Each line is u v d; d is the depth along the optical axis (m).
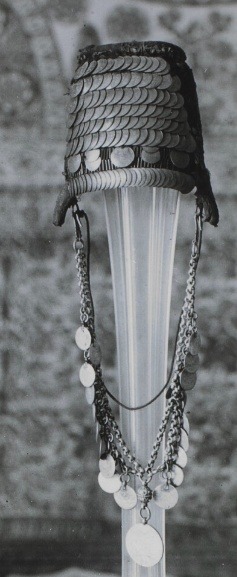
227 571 3.02
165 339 1.37
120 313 1.38
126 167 1.26
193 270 1.39
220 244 3.20
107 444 1.37
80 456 3.18
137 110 1.27
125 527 1.39
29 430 3.20
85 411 3.20
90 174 1.28
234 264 3.21
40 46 3.09
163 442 1.39
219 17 3.05
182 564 3.04
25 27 3.07
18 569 2.99
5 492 3.17
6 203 3.21
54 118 3.18
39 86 3.14
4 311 3.21
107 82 1.28
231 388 3.21
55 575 2.97
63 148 3.20
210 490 3.17
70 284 3.22
